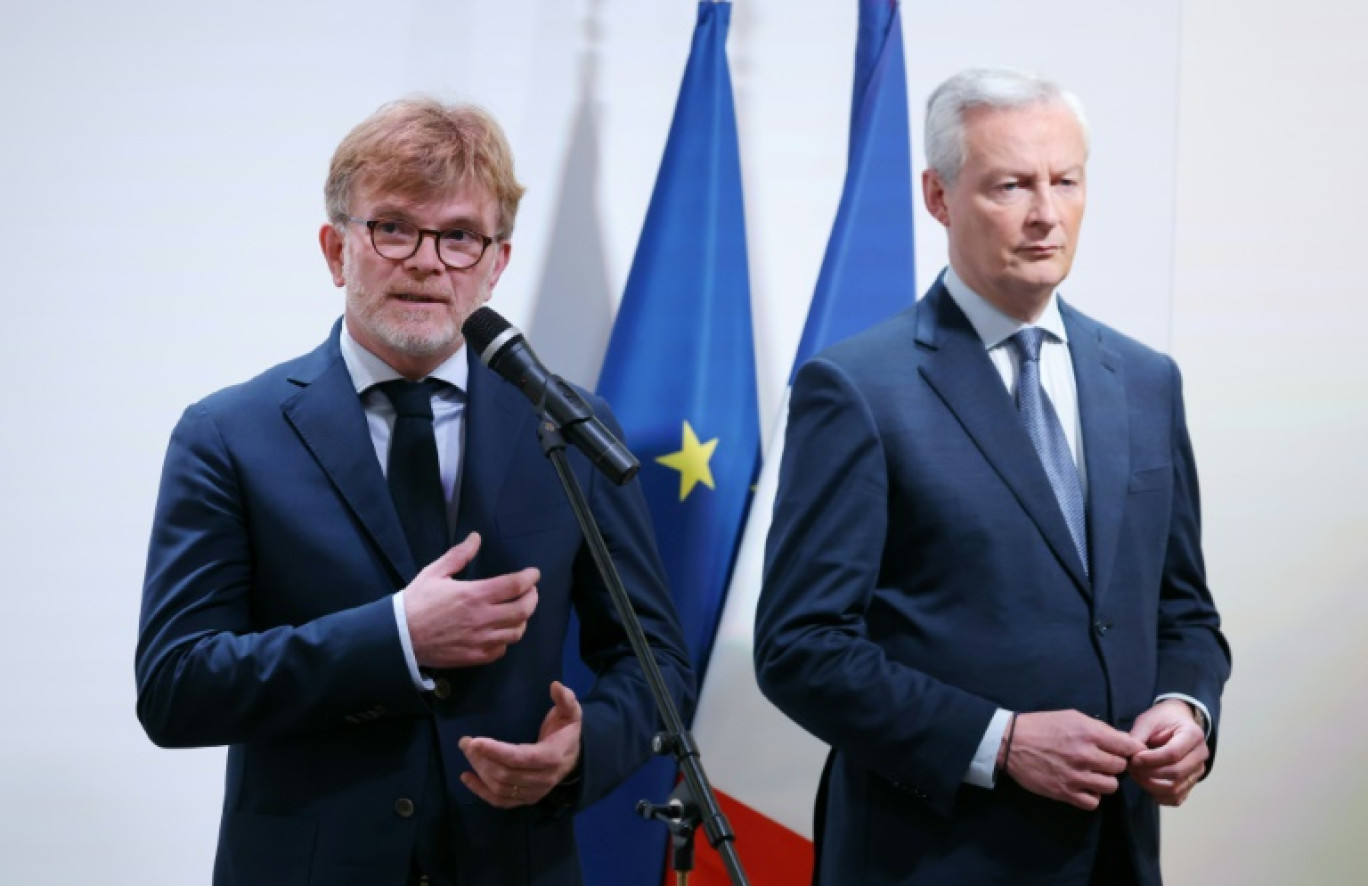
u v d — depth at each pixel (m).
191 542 3.74
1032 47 6.40
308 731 3.68
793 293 6.26
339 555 3.75
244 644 3.61
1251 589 6.39
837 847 4.30
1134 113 6.43
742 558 5.71
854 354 4.38
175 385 5.74
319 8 5.84
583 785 3.68
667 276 5.82
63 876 5.63
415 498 3.83
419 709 3.65
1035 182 4.24
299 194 5.84
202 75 5.77
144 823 5.69
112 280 5.70
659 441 5.78
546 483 3.97
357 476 3.79
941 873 4.09
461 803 3.71
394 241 3.77
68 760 5.64
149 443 5.71
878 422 4.24
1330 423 6.42
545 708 3.87
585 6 6.05
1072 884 4.07
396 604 3.57
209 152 5.77
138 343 5.71
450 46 5.95
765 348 6.24
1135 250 6.42
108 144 5.69
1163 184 6.43
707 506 5.79
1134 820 4.16
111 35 5.69
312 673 3.54
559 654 3.94
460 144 3.80
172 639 3.66
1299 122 6.43
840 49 6.26
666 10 6.12
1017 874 4.07
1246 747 6.38
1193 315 6.43
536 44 6.02
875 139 5.88
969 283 4.40
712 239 5.86
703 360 5.83
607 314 6.08
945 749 3.98
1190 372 6.41
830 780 4.48
